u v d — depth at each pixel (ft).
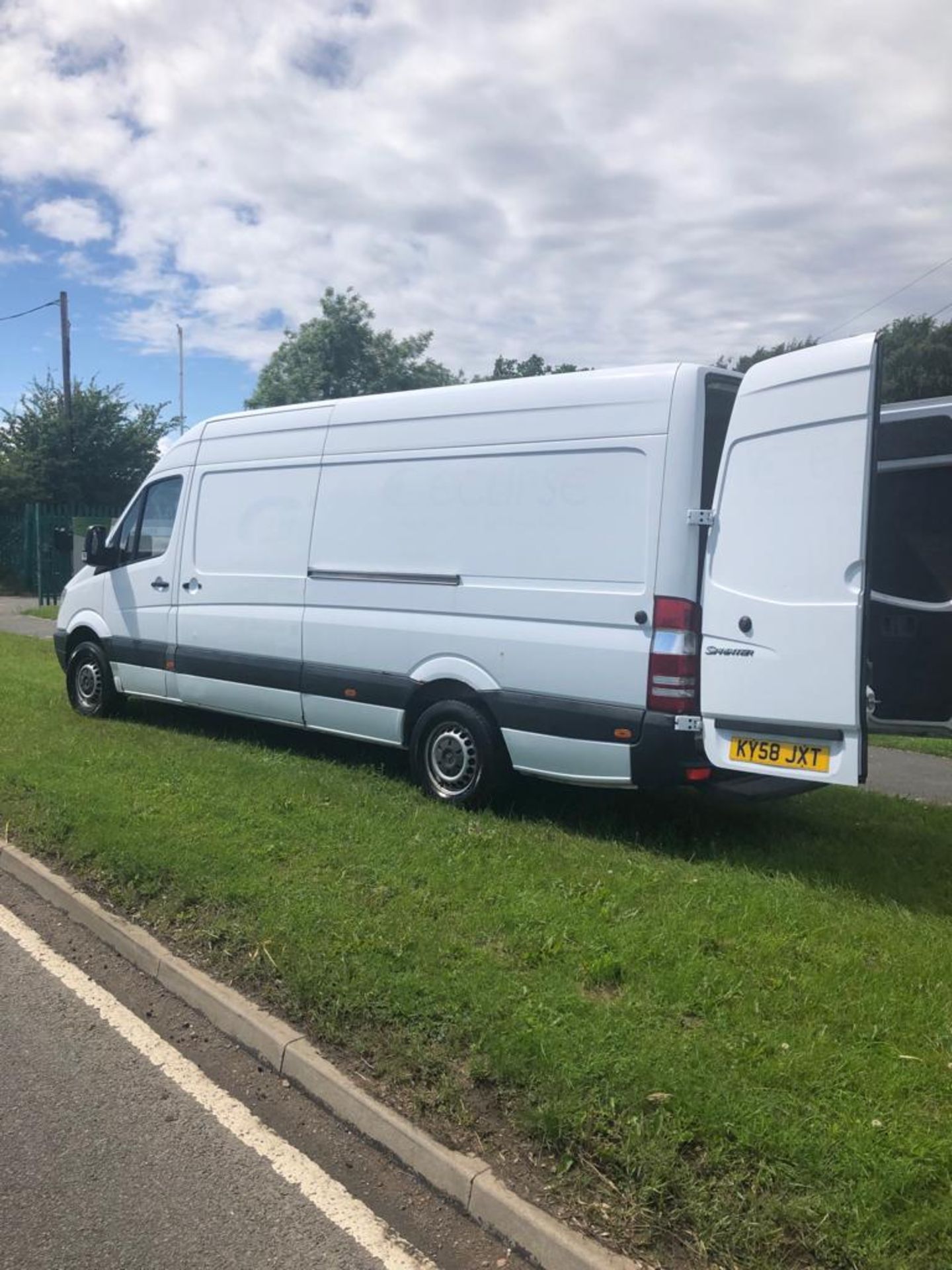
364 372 107.65
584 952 13.92
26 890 17.94
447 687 21.62
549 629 19.60
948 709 24.84
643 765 18.30
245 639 25.88
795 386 16.74
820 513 16.42
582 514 19.22
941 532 24.81
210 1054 12.60
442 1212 9.82
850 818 22.30
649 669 18.20
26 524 93.04
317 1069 11.65
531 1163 9.94
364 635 22.97
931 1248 8.46
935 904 16.57
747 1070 10.92
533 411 20.15
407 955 13.76
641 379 18.74
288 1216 9.71
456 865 17.33
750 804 22.90
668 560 18.07
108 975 14.71
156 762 23.86
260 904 15.60
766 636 17.01
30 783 21.89
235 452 26.66
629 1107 10.26
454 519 21.31
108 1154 10.59
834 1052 11.30
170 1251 9.21
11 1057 12.42
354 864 17.29
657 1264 8.66
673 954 13.84
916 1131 9.86
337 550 23.72
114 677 30.09
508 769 20.79
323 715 24.14
